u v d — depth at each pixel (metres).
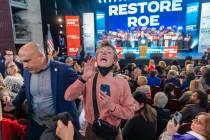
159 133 2.68
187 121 2.71
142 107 2.33
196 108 2.77
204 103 2.82
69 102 1.71
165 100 2.88
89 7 13.83
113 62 1.46
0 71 4.46
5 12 9.96
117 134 1.51
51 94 1.68
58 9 13.70
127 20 13.27
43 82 1.67
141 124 2.29
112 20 13.59
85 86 1.50
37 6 12.84
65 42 13.56
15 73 3.26
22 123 2.06
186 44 12.14
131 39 13.25
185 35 12.14
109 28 13.70
